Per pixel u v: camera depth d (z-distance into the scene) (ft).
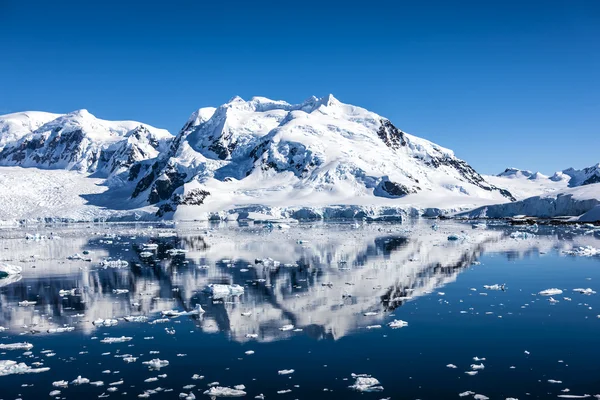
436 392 55.11
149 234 320.29
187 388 57.26
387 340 73.36
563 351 67.46
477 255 170.40
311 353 68.39
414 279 122.52
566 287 110.22
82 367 64.75
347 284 116.78
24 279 132.05
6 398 55.36
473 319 83.76
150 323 85.20
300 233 306.14
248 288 114.01
